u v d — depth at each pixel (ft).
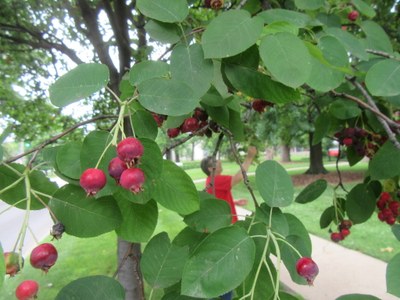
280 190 3.59
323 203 31.04
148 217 3.53
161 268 3.48
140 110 3.47
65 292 2.87
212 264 2.93
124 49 11.52
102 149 3.08
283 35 3.20
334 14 5.69
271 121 35.01
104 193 3.07
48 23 15.44
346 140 6.74
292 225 3.86
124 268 10.35
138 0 3.55
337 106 6.46
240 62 3.59
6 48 15.89
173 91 3.11
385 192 6.42
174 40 3.62
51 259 2.75
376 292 13.94
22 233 2.65
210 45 3.23
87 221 3.14
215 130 5.12
